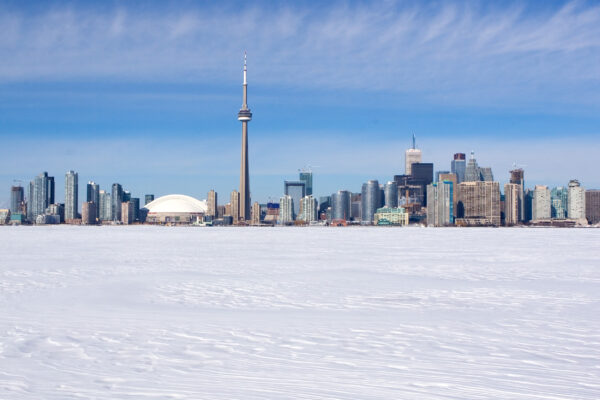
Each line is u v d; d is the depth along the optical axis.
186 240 111.44
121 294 26.94
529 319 20.19
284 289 29.16
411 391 11.57
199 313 21.50
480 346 15.80
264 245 87.19
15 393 11.45
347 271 39.84
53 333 17.56
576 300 25.12
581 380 12.42
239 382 12.24
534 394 11.39
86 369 13.38
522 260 51.53
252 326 18.78
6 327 18.52
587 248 76.50
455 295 26.88
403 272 39.22
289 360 14.23
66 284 31.02
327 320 19.98
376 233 192.88
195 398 11.10
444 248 76.94
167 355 14.77
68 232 191.75
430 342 16.34
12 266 43.38
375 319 20.17
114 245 84.94
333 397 11.17
